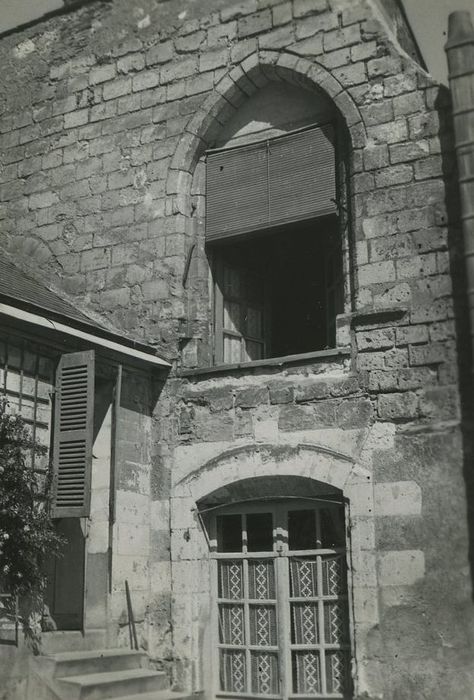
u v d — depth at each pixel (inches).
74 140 480.4
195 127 443.2
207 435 404.8
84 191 470.3
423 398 359.6
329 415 377.4
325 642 370.9
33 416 366.9
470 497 342.3
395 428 362.0
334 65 409.7
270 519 395.5
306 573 381.7
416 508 350.6
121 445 402.9
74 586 391.9
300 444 380.5
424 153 381.7
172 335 424.8
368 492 360.5
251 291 467.5
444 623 335.9
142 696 358.3
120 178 460.1
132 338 433.7
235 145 446.0
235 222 433.4
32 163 492.7
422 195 378.3
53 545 363.3
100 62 482.3
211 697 387.5
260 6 436.1
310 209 414.6
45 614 379.9
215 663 391.9
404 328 369.7
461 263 364.5
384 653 342.6
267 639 382.6
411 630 340.5
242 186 435.8
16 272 453.4
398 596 345.7
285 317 498.9
